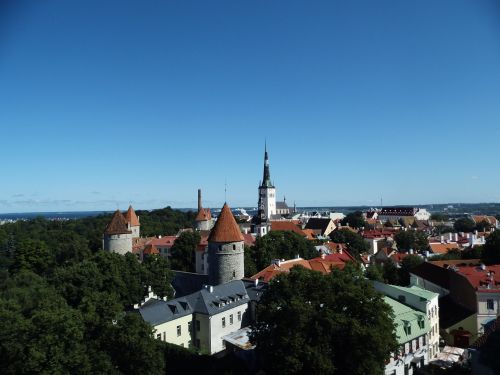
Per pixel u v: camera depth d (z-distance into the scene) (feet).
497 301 215.51
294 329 133.80
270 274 276.00
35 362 118.11
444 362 186.50
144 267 253.24
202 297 226.79
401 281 329.93
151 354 134.51
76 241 515.91
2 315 136.26
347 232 558.97
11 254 522.06
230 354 182.91
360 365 128.67
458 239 556.10
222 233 277.03
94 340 135.23
